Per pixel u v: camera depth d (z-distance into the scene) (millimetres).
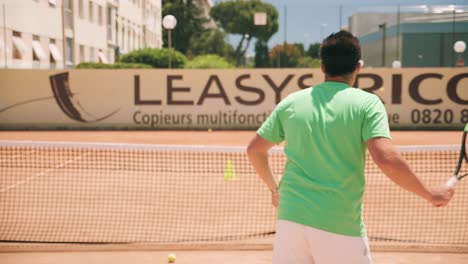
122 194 7418
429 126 19781
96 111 20062
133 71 20016
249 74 19906
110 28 33562
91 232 5414
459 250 4684
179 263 4391
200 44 45781
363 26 42250
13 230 5488
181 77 20000
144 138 16688
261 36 51625
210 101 20047
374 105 2146
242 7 51500
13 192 7613
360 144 2162
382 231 5453
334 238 2156
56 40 25984
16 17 22688
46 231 5465
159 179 8625
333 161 2180
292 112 2281
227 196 7273
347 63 2262
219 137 17031
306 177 2225
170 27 21734
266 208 6520
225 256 4582
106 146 6820
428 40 34125
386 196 7297
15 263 4391
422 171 9242
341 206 2158
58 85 19938
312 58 40062
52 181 8523
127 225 5711
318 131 2195
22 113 19938
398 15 33719
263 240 5023
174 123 20109
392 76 19719
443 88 19672
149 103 20047
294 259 2232
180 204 6762
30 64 23812
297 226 2197
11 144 7051
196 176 8930
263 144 2379
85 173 9281
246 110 20000
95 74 20000
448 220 5922
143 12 41562
